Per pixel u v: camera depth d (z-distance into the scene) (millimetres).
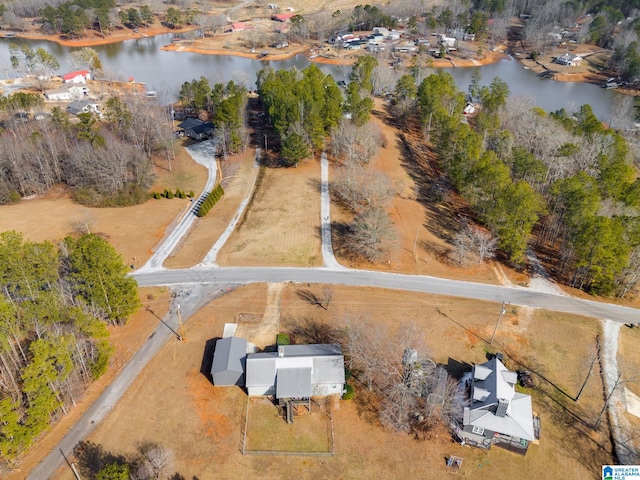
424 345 70375
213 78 192375
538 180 106375
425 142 143625
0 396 57406
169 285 83438
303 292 82375
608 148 115625
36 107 145625
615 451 59344
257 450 57656
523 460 57812
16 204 108000
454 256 92188
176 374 66562
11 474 53750
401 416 60906
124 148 114125
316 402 63781
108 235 96812
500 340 74125
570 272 89375
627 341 75375
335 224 101312
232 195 113812
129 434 58594
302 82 135125
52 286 66562
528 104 151625
